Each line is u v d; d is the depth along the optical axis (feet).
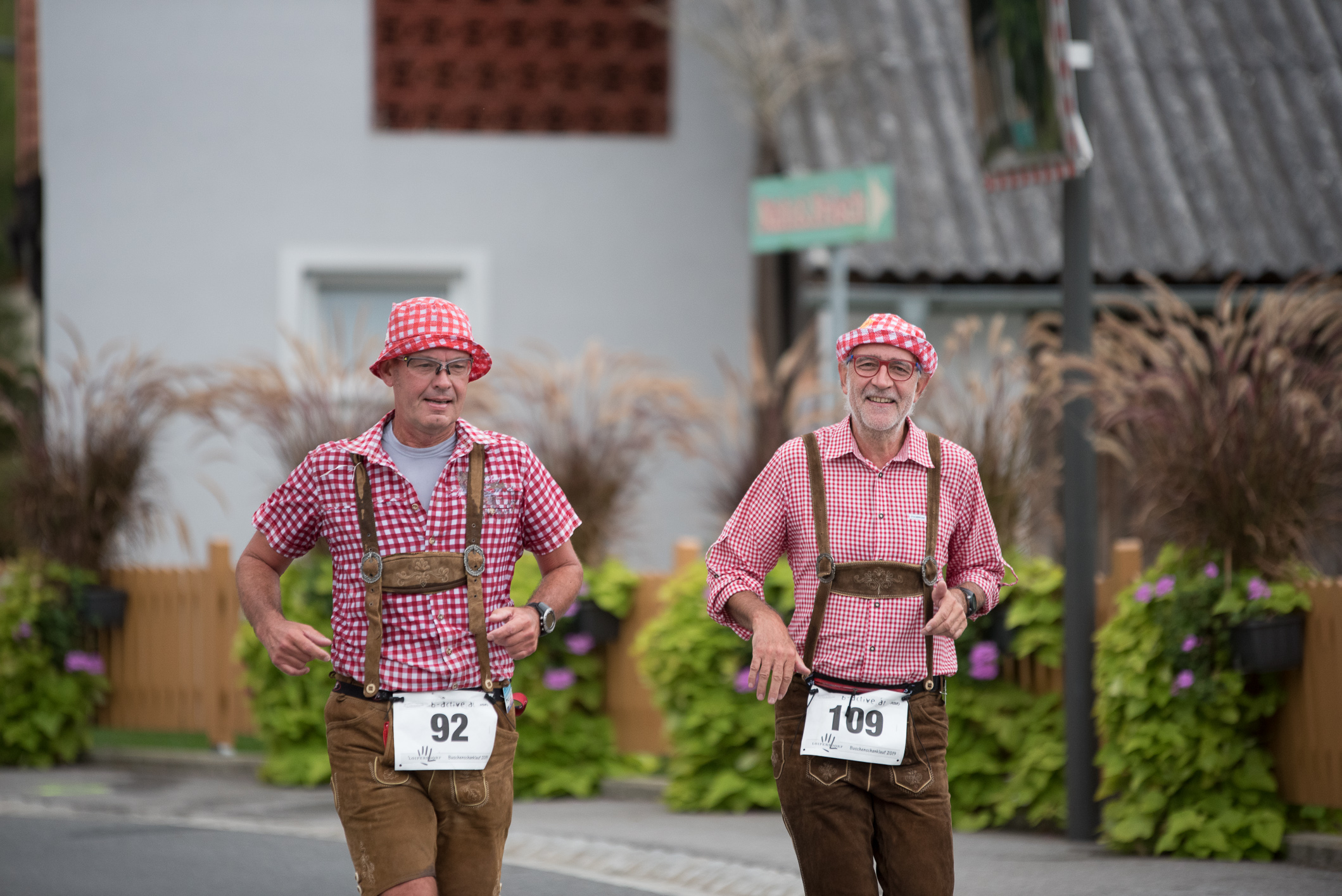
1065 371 92.27
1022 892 75.15
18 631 126.31
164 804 109.40
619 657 116.78
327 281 168.14
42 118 166.20
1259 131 163.22
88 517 130.93
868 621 51.57
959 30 169.07
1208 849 84.23
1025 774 95.09
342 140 166.61
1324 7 176.76
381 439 51.01
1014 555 100.63
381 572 49.47
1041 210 152.56
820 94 160.66
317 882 82.53
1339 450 85.25
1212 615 84.23
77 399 147.23
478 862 49.73
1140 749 86.79
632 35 168.04
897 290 146.30
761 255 169.89
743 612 52.44
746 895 78.28
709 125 168.25
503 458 51.03
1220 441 84.38
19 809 107.65
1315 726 83.71
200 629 130.93
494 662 50.16
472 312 166.91
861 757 50.80
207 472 160.97
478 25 167.63
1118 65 169.27
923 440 53.42
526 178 167.32
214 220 165.78
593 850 89.20
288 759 118.52
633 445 123.95
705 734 104.58
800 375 124.77
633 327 167.43
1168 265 149.07
